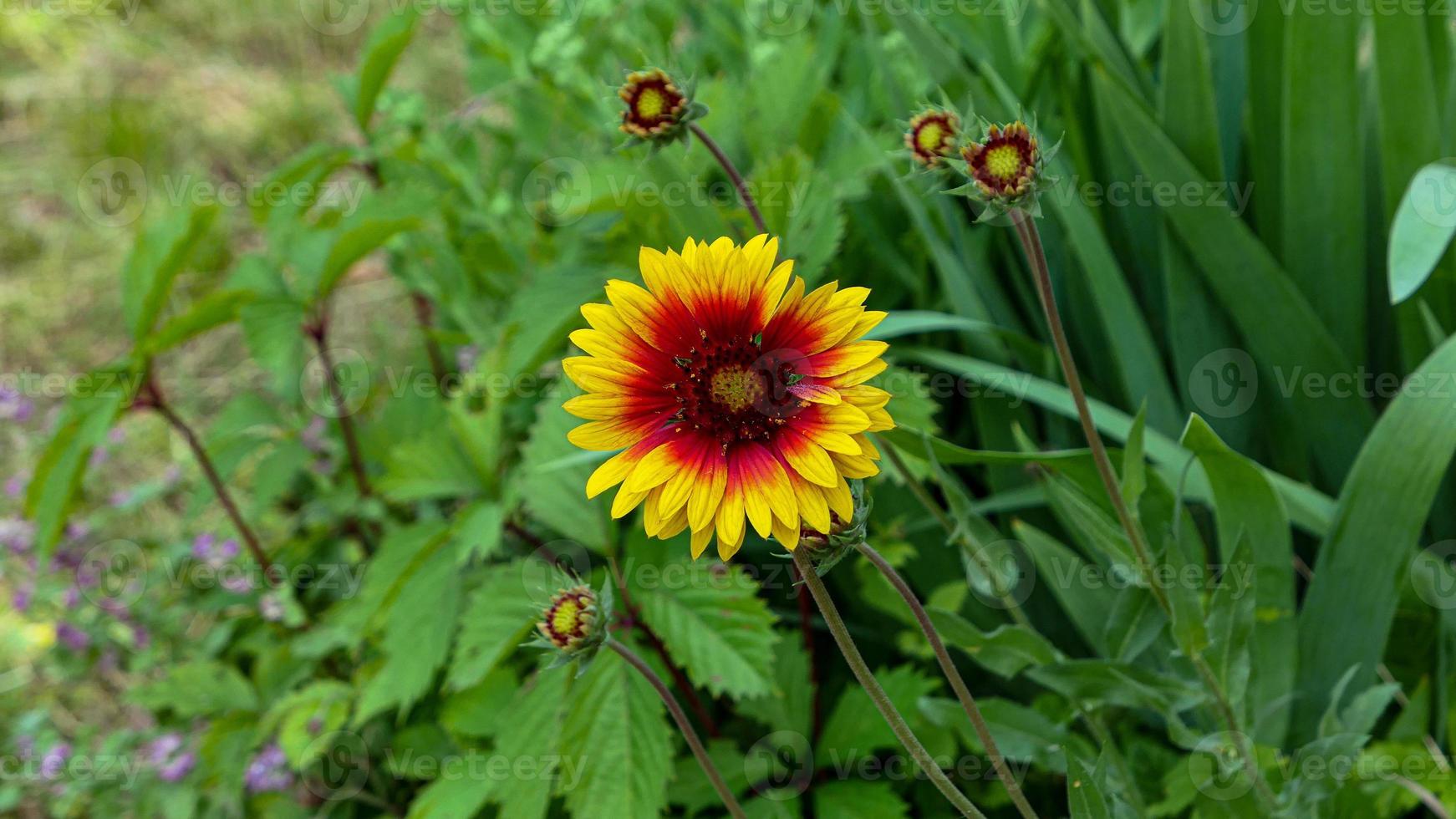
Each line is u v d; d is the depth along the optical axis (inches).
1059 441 29.0
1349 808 25.9
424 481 28.5
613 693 25.4
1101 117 29.2
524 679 28.4
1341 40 26.7
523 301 28.1
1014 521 26.2
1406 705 26.2
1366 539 25.0
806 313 19.7
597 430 19.8
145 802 30.3
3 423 45.4
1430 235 23.1
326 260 29.8
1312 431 28.2
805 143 31.1
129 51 63.1
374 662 29.2
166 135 57.4
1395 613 27.2
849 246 32.1
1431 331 26.9
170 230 29.1
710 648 25.7
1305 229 28.2
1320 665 26.0
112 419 28.6
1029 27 33.9
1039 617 28.9
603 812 24.7
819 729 28.3
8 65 62.7
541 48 32.4
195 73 61.8
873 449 19.3
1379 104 27.1
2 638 38.7
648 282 19.9
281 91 59.7
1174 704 23.4
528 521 29.9
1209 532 28.4
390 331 44.2
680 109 22.6
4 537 34.2
